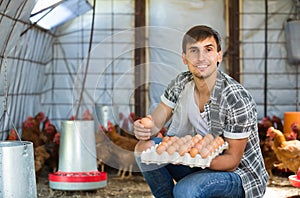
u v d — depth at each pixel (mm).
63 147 3990
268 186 4145
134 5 5289
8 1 2893
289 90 5309
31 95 5105
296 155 3773
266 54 5281
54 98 5496
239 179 2398
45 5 3811
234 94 2408
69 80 5461
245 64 5293
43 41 5027
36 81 5191
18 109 4684
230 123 2410
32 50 4680
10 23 3219
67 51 5426
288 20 5125
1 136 4285
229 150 2408
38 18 4102
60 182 3877
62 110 5484
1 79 3547
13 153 2340
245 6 5266
